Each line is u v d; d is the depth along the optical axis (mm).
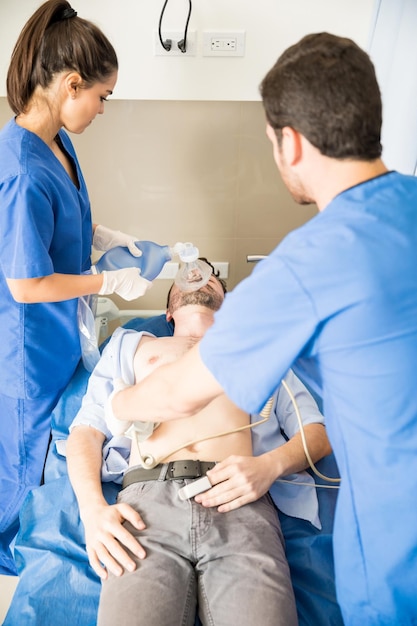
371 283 771
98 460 1443
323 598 1262
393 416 836
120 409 1134
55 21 1322
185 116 2121
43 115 1400
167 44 1829
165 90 1937
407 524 883
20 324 1570
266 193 2301
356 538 941
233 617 1099
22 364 1618
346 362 824
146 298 2508
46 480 1587
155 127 2141
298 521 1434
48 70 1319
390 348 798
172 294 1769
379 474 881
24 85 1352
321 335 818
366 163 843
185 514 1256
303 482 1469
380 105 808
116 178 2246
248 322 817
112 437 1546
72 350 1703
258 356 834
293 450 1402
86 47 1300
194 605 1180
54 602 1253
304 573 1318
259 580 1155
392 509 888
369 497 903
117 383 1313
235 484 1280
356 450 892
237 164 2230
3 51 1858
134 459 1418
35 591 1271
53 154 1479
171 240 2400
